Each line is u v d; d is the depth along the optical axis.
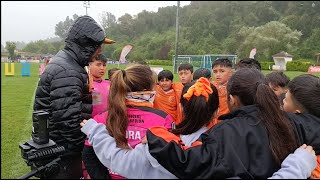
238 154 1.55
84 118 2.39
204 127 1.91
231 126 1.65
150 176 1.64
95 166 1.91
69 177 1.96
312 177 1.81
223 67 3.45
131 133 1.88
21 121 6.71
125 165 1.68
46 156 1.73
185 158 1.51
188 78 4.13
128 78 1.91
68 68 2.22
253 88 1.81
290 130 1.73
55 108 2.15
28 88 13.91
